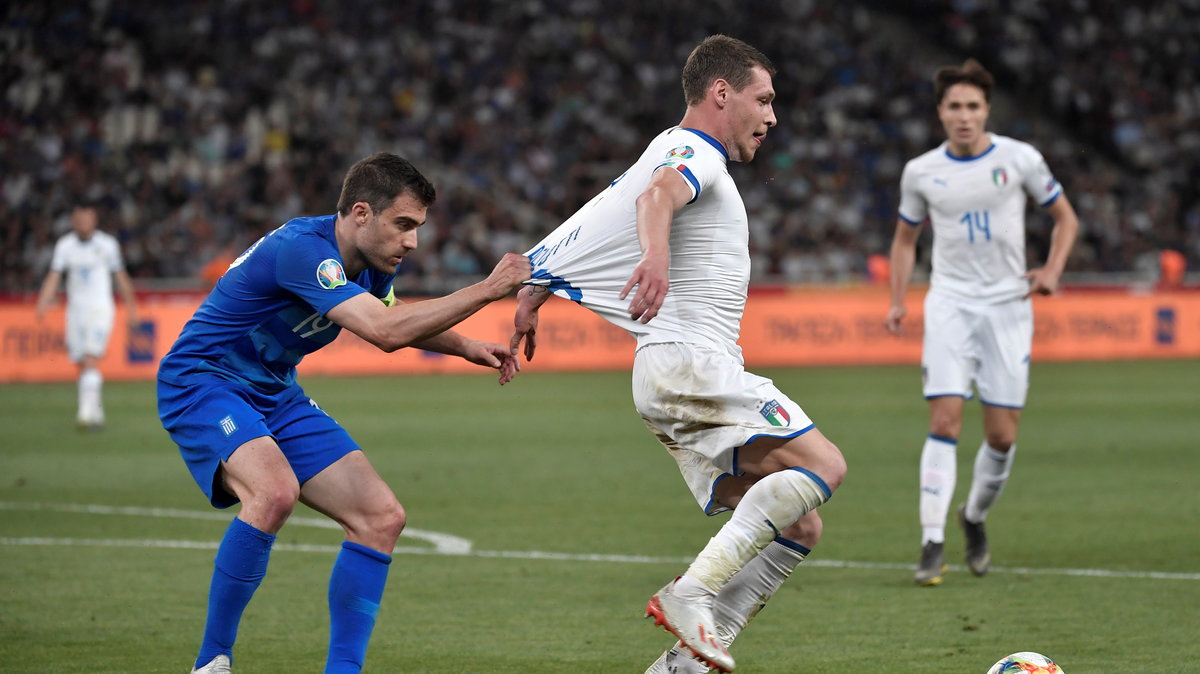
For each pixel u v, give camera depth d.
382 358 75.81
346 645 15.71
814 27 115.44
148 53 100.44
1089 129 114.38
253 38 102.88
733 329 15.97
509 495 34.12
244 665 17.94
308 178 92.94
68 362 70.69
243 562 15.50
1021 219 25.03
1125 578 23.66
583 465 40.00
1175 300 82.88
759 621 20.50
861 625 20.17
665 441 16.45
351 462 16.33
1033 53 119.94
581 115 104.94
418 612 21.16
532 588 23.00
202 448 16.05
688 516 30.88
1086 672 17.30
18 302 70.06
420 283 79.56
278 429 16.53
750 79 15.81
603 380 69.81
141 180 89.44
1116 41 119.62
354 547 15.95
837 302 79.19
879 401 57.59
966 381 24.48
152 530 28.78
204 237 85.88
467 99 104.25
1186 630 19.62
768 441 15.05
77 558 25.55
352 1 107.00
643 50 111.19
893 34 123.69
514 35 109.69
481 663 18.05
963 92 24.83
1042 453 42.00
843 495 33.84
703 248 15.59
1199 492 34.12
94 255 49.03
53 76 97.69
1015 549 26.73
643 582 23.50
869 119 110.38
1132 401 57.62
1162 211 102.38
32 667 17.66
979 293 24.83
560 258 16.03
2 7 99.75
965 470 39.16
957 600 21.94
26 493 34.22
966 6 123.31
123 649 18.64
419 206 16.05
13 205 87.12
